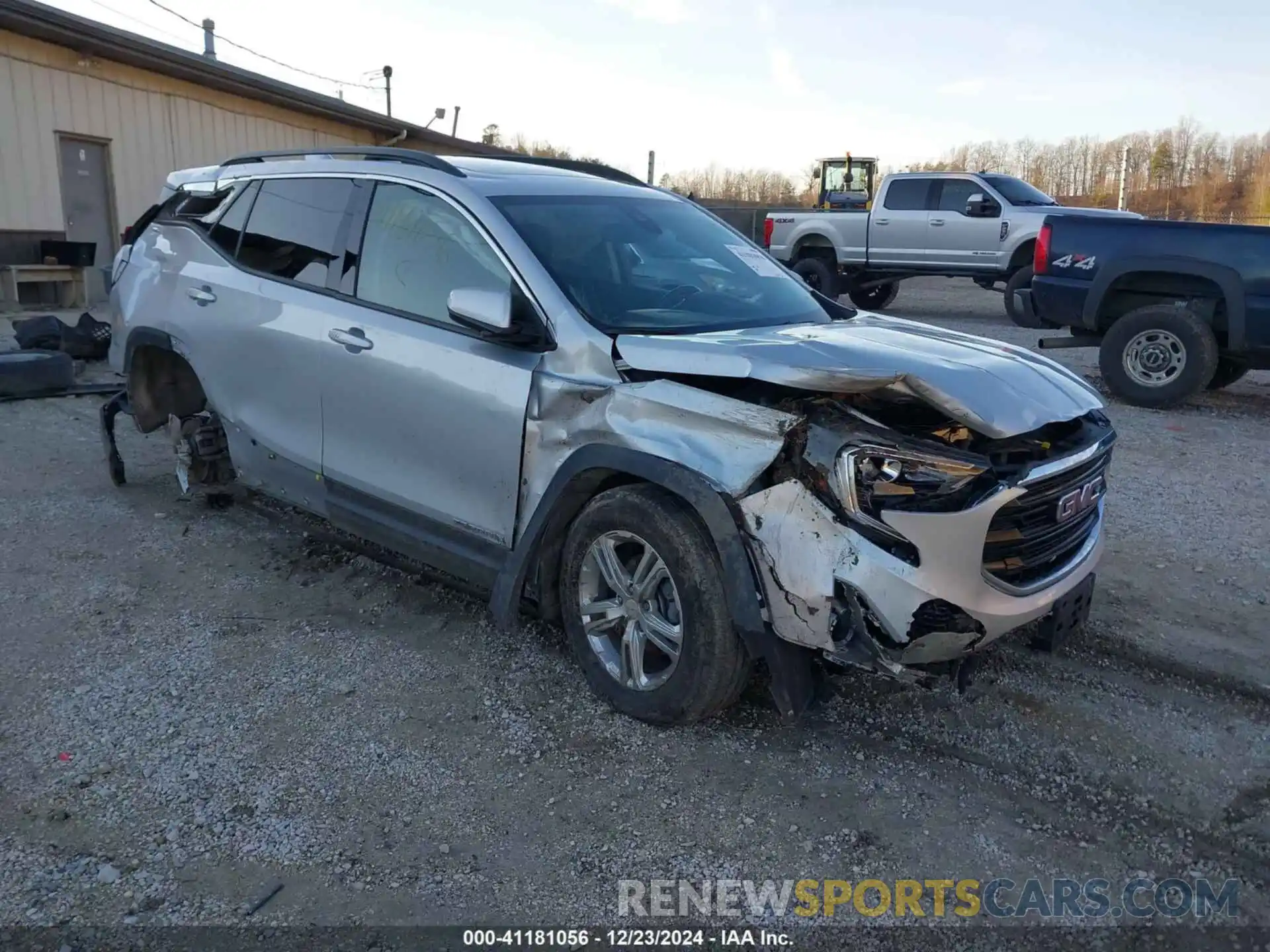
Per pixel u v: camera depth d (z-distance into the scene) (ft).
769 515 10.24
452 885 9.27
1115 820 10.40
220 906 8.91
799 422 10.21
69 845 9.62
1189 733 12.03
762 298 14.25
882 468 9.98
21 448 23.22
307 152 16.21
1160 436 26.37
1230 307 28.40
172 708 12.11
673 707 11.39
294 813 10.20
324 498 15.21
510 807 10.39
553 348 12.09
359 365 13.99
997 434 10.23
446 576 15.57
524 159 16.10
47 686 12.56
